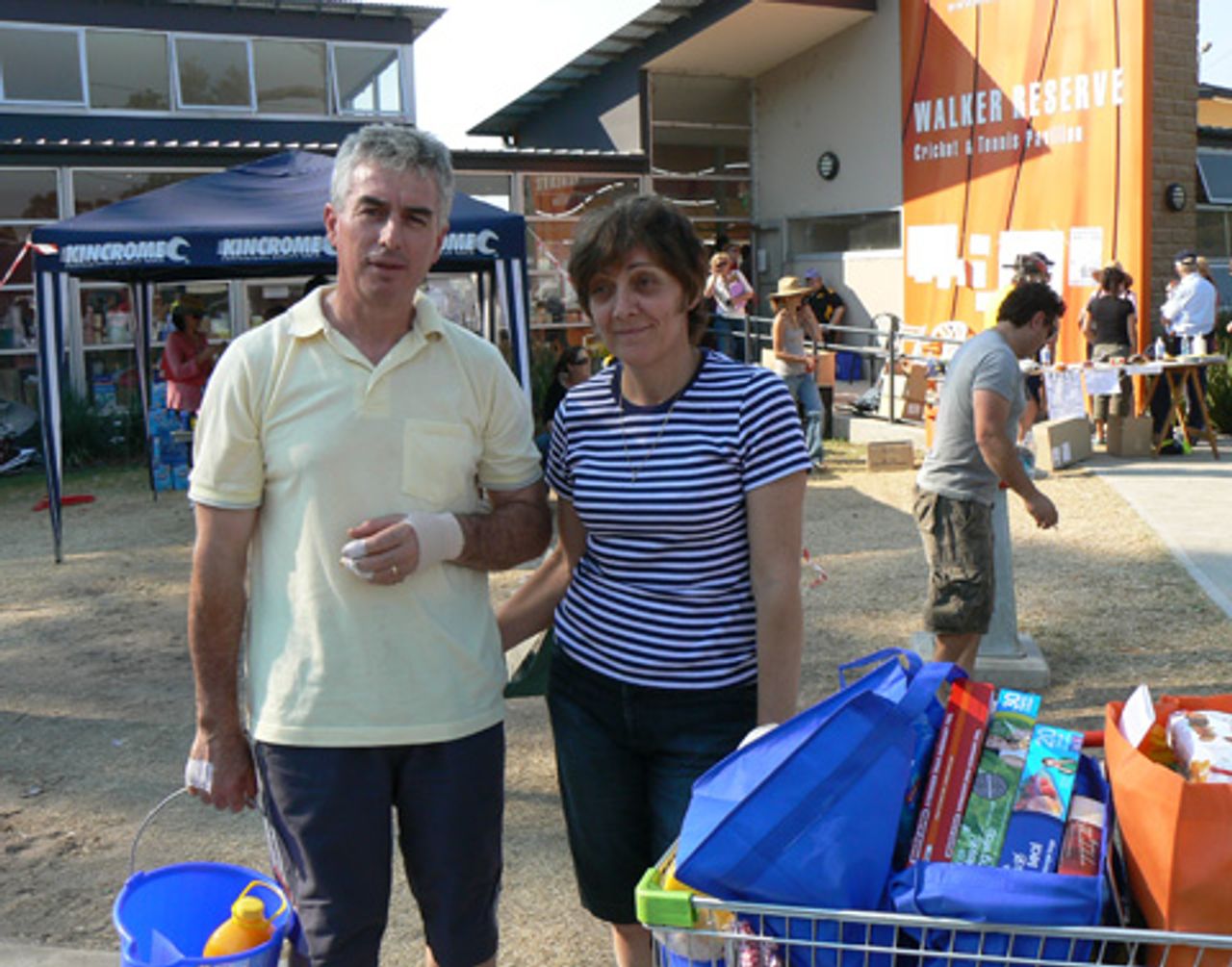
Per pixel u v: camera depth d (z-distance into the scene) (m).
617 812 2.66
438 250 2.48
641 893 1.95
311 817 2.42
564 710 2.68
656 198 2.43
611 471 2.53
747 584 2.52
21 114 16.11
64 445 14.30
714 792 1.99
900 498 10.59
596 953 3.56
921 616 7.05
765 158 19.41
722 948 1.97
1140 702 2.03
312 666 2.43
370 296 2.41
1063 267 14.67
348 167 2.41
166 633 7.33
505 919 3.79
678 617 2.51
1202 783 1.80
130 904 2.39
